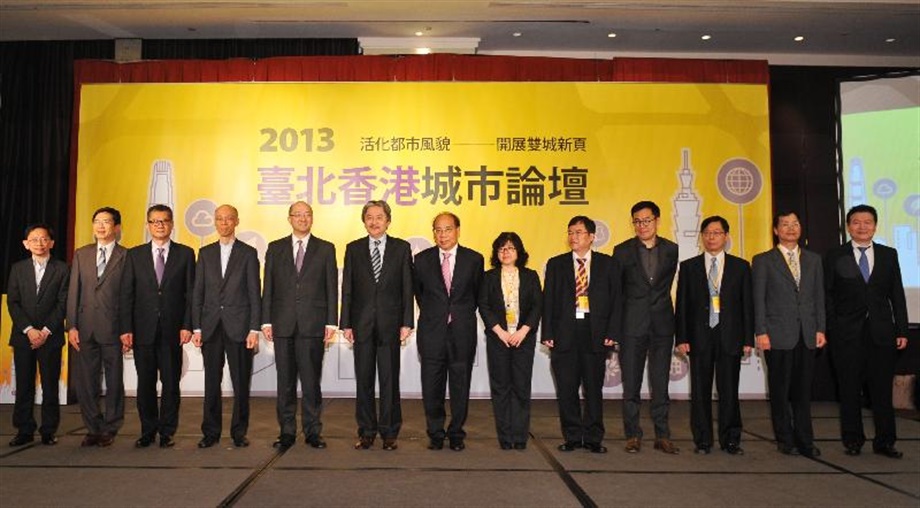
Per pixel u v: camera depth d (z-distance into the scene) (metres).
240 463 3.62
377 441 4.19
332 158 6.20
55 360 4.14
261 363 6.07
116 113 6.20
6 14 6.17
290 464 3.61
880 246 3.94
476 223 6.17
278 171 6.20
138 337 3.99
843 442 3.94
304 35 6.72
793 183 6.89
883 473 3.47
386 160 6.20
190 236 6.15
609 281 3.91
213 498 2.99
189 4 5.96
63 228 6.71
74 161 6.34
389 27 6.51
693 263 4.00
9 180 6.75
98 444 4.05
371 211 4.01
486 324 3.98
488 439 4.31
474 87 6.24
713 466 3.61
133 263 4.03
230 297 4.03
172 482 3.24
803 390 3.88
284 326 4.01
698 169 6.24
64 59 6.83
